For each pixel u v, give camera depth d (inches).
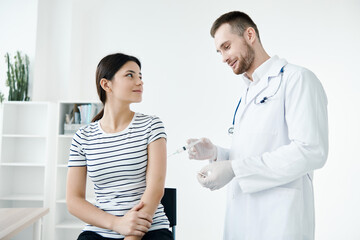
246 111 50.6
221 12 125.0
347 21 121.3
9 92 112.4
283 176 41.6
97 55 127.3
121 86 44.3
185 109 123.3
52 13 122.0
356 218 115.7
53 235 105.0
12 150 115.3
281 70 47.7
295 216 43.1
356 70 120.1
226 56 49.7
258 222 45.1
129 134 44.0
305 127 41.5
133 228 37.2
